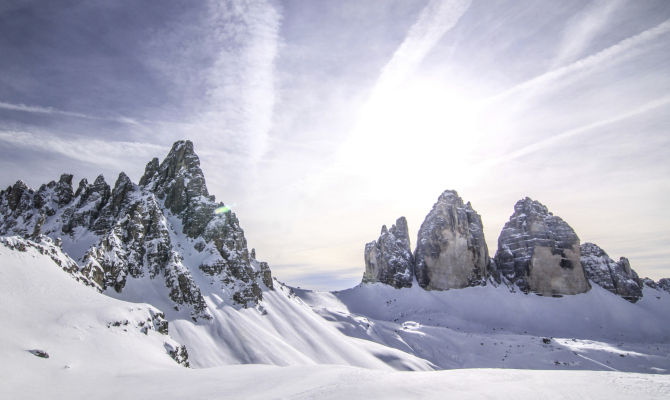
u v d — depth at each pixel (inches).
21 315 1620.3
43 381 1144.8
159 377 1312.7
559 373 1099.3
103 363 1491.1
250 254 6378.0
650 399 828.0
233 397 976.9
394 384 994.7
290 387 1040.8
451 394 882.1
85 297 2166.6
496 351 5236.2
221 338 3639.3
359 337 5383.9
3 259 2033.7
